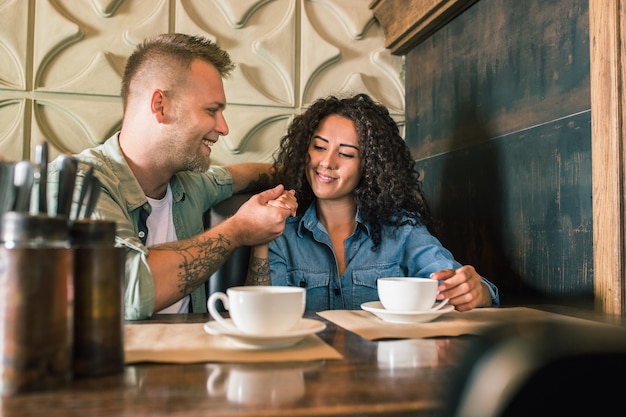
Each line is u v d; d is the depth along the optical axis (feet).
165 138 4.66
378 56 7.15
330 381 1.75
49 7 6.15
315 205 5.36
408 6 6.37
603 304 3.68
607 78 3.66
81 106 6.26
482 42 5.46
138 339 2.38
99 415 1.41
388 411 1.49
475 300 3.29
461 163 5.87
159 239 5.07
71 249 1.72
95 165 4.30
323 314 3.26
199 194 5.38
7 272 1.59
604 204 3.69
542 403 0.94
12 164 1.72
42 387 1.63
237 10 6.65
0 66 6.08
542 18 4.53
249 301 2.19
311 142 5.16
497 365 0.98
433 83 6.51
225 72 5.23
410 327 2.77
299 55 6.94
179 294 3.51
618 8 3.60
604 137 3.68
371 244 5.08
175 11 6.53
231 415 1.42
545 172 4.47
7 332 1.59
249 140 6.81
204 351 2.15
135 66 4.77
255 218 4.10
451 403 1.04
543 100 4.51
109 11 6.30
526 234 4.72
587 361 0.95
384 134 5.12
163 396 1.59
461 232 5.89
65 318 1.69
